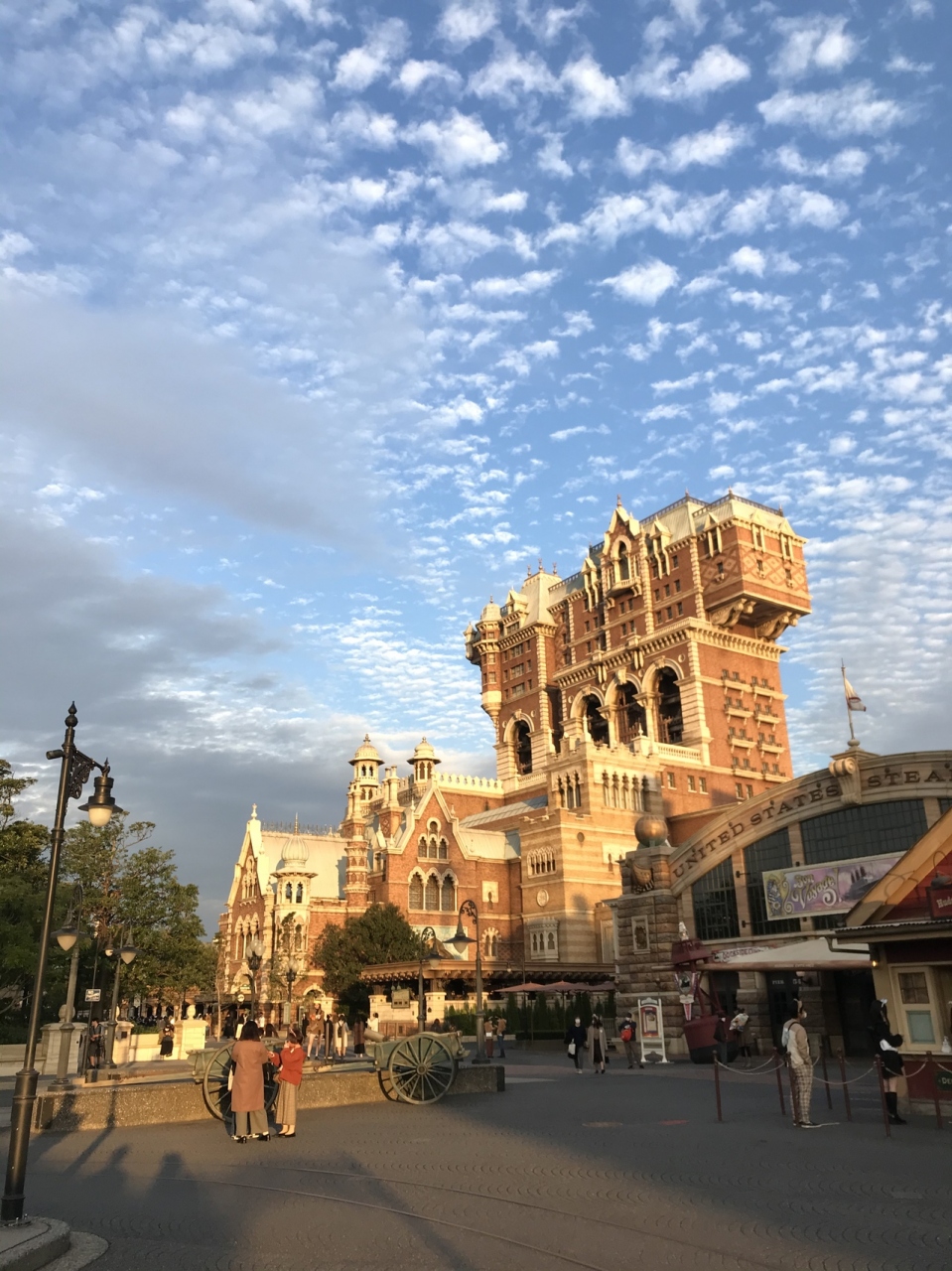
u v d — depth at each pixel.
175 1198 16.38
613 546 132.50
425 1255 12.45
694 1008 48.56
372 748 118.94
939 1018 25.42
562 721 136.12
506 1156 19.80
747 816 51.06
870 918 27.09
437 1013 75.81
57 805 17.02
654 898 51.34
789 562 122.38
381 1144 21.81
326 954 91.19
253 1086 22.92
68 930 35.47
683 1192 15.87
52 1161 20.52
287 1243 13.23
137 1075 41.56
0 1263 11.50
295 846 104.38
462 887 105.06
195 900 77.12
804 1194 15.55
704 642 118.81
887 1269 11.45
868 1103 28.02
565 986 73.50
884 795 45.91
